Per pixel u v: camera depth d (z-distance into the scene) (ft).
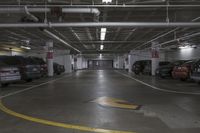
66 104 24.02
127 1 28.58
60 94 31.58
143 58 115.03
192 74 42.27
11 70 40.32
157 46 73.46
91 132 14.49
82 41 71.87
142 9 32.30
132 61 115.14
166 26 33.78
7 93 33.35
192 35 56.39
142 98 27.48
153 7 30.55
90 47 98.99
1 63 42.27
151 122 16.70
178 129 14.96
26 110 21.27
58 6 29.43
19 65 46.75
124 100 26.16
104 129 15.08
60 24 33.94
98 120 17.40
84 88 38.60
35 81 54.80
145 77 66.69
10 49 98.68
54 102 25.30
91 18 37.68
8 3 29.60
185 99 26.61
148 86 41.09
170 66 58.90
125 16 36.58
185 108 21.53
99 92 33.19
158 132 14.35
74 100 26.45
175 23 33.78
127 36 62.54
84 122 16.88
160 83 46.73
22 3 29.63
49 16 35.47
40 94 31.89
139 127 15.47
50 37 59.26
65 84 46.52
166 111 20.29
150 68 76.13
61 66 88.84
